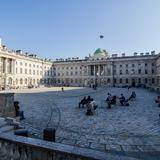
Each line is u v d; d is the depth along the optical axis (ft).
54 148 15.65
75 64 350.64
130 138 33.22
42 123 43.29
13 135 19.70
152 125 42.22
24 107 66.95
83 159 13.92
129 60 306.96
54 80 368.48
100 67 335.26
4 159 18.72
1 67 242.17
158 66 256.11
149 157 25.50
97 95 122.01
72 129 38.73
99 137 33.65
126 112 58.70
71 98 101.35
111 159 13.10
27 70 296.71
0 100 43.29
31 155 16.89
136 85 296.92
